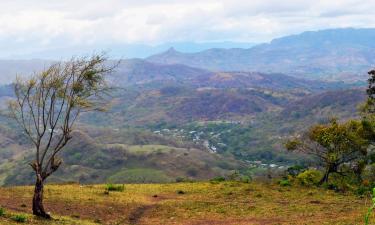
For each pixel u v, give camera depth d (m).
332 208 38.75
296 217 35.31
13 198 39.12
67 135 32.09
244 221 34.84
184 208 40.94
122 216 37.31
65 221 31.28
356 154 59.56
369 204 40.16
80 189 48.69
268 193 49.03
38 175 31.27
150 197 47.09
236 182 59.28
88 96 32.09
